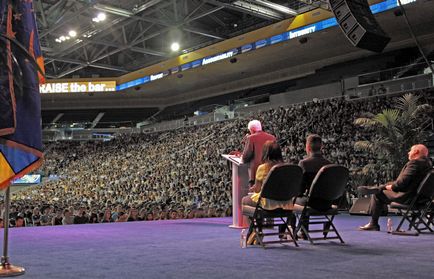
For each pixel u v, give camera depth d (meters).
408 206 6.20
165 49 34.25
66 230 6.83
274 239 5.59
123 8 24.20
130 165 30.47
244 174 7.09
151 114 43.28
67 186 30.16
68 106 43.53
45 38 30.58
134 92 40.88
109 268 3.35
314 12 23.83
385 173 11.60
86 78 39.03
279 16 25.41
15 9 2.91
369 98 21.66
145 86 38.41
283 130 22.89
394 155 11.23
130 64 38.28
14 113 2.67
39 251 4.35
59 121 43.66
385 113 11.38
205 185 20.78
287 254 4.15
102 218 11.05
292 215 4.99
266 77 34.97
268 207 4.66
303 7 24.34
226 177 20.27
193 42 32.25
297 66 32.66
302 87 29.91
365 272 3.15
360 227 6.95
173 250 4.41
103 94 41.69
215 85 38.69
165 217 11.64
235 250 4.43
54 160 35.91
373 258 3.88
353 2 6.85
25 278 2.94
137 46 34.16
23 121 2.84
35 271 3.21
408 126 11.23
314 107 23.56
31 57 2.70
